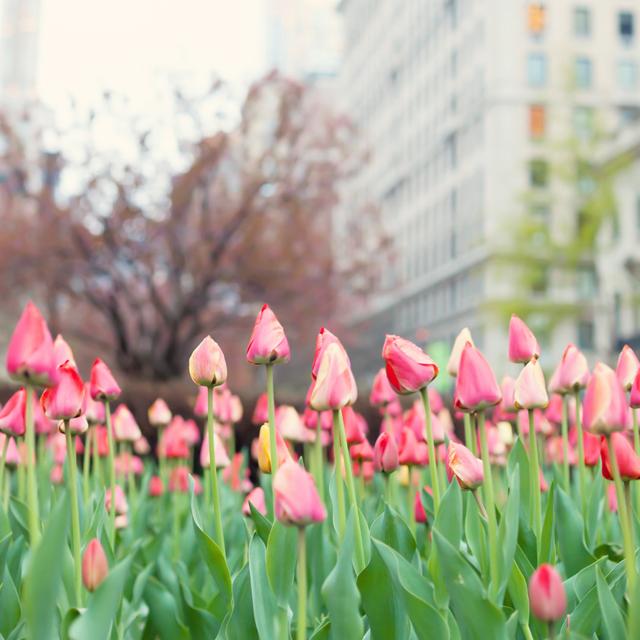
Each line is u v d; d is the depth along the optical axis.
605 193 32.84
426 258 67.25
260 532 2.52
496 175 54.69
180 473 4.07
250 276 25.45
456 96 61.94
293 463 1.82
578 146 33.00
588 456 3.20
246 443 9.34
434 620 1.91
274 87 25.27
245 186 25.14
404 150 72.81
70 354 2.66
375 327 68.38
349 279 27.41
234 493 3.89
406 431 2.96
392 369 2.31
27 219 24.12
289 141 25.41
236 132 24.61
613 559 2.86
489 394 2.14
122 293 26.70
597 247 33.97
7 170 24.23
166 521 4.04
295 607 2.69
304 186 25.84
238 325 27.17
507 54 55.22
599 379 1.93
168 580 3.14
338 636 2.00
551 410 3.95
